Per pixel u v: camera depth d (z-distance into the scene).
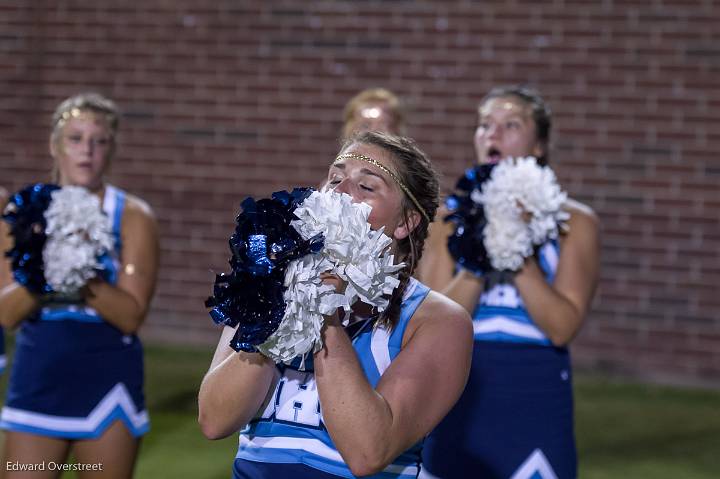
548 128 8.40
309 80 18.97
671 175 17.72
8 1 19.84
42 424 8.04
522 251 7.24
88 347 8.12
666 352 17.62
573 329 7.44
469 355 4.76
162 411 14.18
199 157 19.33
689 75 17.69
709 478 11.94
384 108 9.19
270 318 4.09
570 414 7.64
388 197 4.77
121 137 19.55
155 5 19.41
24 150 19.78
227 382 4.48
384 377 4.54
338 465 4.57
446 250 7.82
